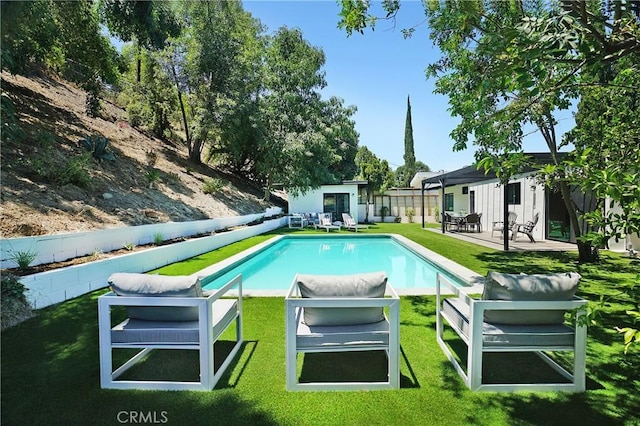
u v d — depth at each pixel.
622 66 3.52
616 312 4.15
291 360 2.58
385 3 3.64
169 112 18.19
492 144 4.93
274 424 2.19
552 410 2.32
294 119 18.59
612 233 2.28
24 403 2.38
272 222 16.22
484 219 16.11
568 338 2.60
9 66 6.58
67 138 10.19
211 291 3.04
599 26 2.19
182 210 11.10
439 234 14.03
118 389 2.58
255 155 21.02
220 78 16.64
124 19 8.64
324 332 2.66
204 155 23.25
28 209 6.17
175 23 10.05
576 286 2.60
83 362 2.95
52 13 8.05
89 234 6.07
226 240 10.48
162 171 13.47
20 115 9.78
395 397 2.49
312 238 13.75
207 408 2.36
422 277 8.05
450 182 15.89
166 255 7.16
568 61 2.08
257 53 18.39
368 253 11.40
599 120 5.80
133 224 8.08
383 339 2.63
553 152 7.07
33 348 3.20
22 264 4.70
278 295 5.10
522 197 13.20
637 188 1.84
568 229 10.73
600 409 2.32
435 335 3.65
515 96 4.45
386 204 22.70
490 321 2.75
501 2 3.97
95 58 10.70
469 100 4.48
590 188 2.12
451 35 4.58
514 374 2.83
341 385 2.60
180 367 2.99
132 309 2.77
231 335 3.68
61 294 4.60
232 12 18.19
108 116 16.06
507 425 2.16
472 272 6.45
